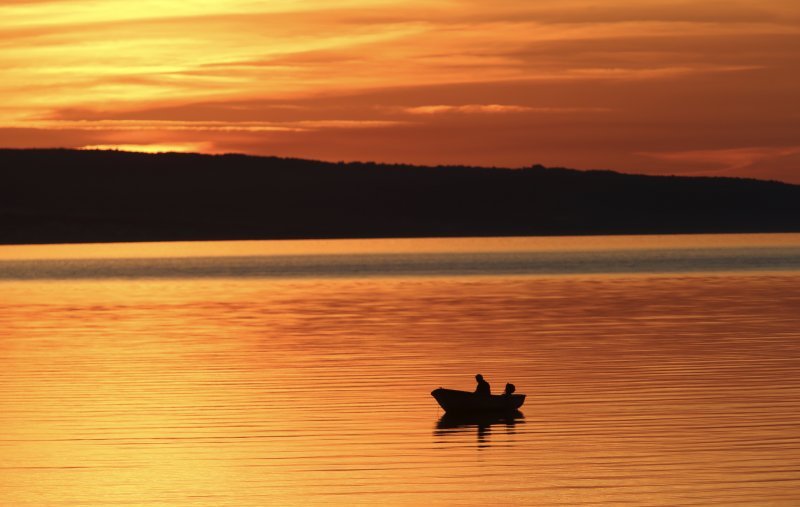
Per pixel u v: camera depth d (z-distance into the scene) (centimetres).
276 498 5909
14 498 5969
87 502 5891
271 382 9469
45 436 7394
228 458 6756
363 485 6128
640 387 8925
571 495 5862
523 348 11406
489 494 5912
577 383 9181
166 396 8825
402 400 8606
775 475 6162
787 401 8238
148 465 6606
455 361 10550
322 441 7188
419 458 6725
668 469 6328
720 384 9006
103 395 8906
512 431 7431
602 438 7138
